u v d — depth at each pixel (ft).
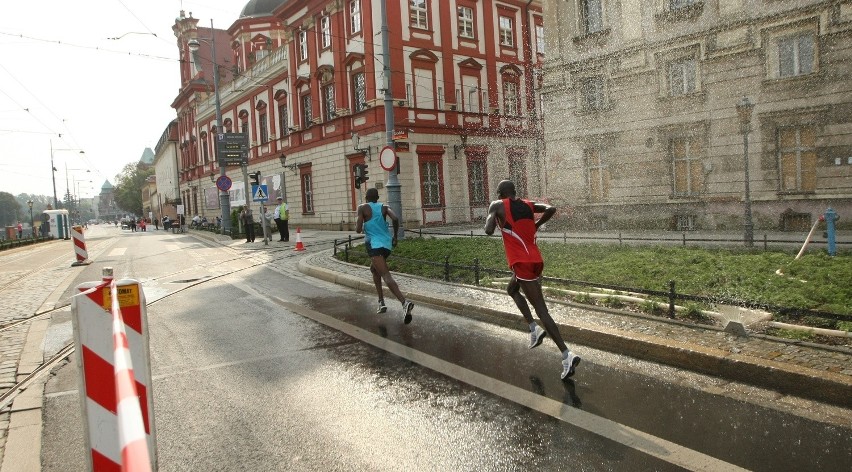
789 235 44.68
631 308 21.61
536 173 102.89
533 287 16.25
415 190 85.71
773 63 48.24
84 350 9.14
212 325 25.53
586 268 30.32
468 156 93.81
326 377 17.19
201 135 172.45
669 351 16.48
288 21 106.22
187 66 185.78
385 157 53.78
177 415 14.60
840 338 16.20
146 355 9.99
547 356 18.01
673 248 36.42
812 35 46.16
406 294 28.99
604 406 13.64
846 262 26.63
